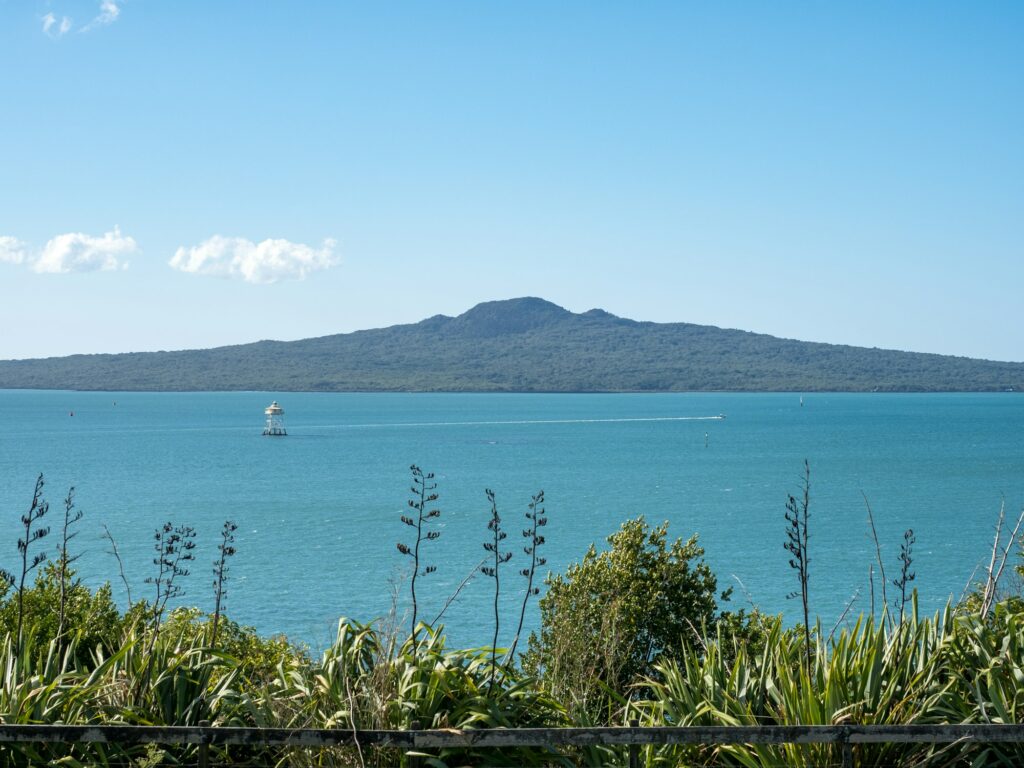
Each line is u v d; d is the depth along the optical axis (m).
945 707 6.02
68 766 5.49
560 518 79.56
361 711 5.84
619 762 5.98
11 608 9.36
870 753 5.83
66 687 6.05
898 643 6.55
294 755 5.64
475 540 66.00
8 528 71.12
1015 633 6.56
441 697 6.02
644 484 108.31
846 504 88.50
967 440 187.00
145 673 6.35
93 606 9.73
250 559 57.97
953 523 74.19
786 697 5.96
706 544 63.91
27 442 188.00
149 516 80.69
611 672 8.92
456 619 38.78
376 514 82.31
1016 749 5.71
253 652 9.66
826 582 48.28
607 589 12.73
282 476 119.38
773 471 124.75
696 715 6.02
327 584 49.16
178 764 5.72
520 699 6.27
